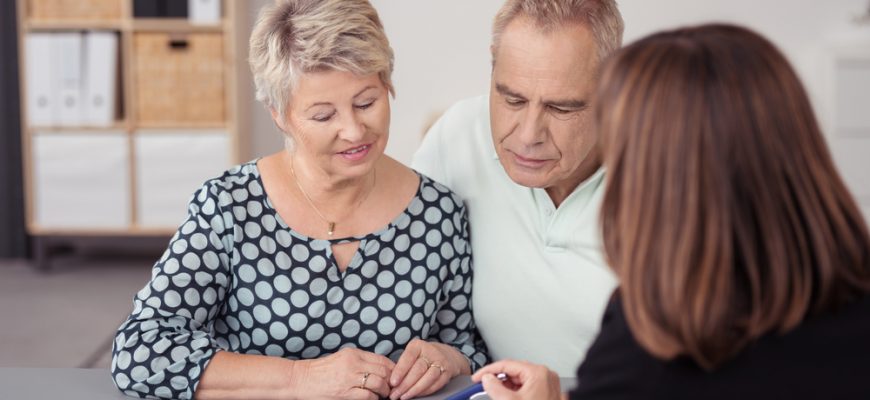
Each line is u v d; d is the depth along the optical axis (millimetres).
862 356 874
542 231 1599
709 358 864
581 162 1466
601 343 929
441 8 4383
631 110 895
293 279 1504
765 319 865
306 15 1373
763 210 871
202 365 1392
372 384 1380
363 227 1543
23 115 4848
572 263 1576
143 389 1384
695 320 856
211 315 1496
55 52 4742
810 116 895
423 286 1577
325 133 1410
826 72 4738
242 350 1522
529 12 1401
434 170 1742
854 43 4785
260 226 1504
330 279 1520
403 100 4434
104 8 4758
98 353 3605
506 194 1633
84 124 4785
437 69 4414
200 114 4809
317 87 1384
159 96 4797
